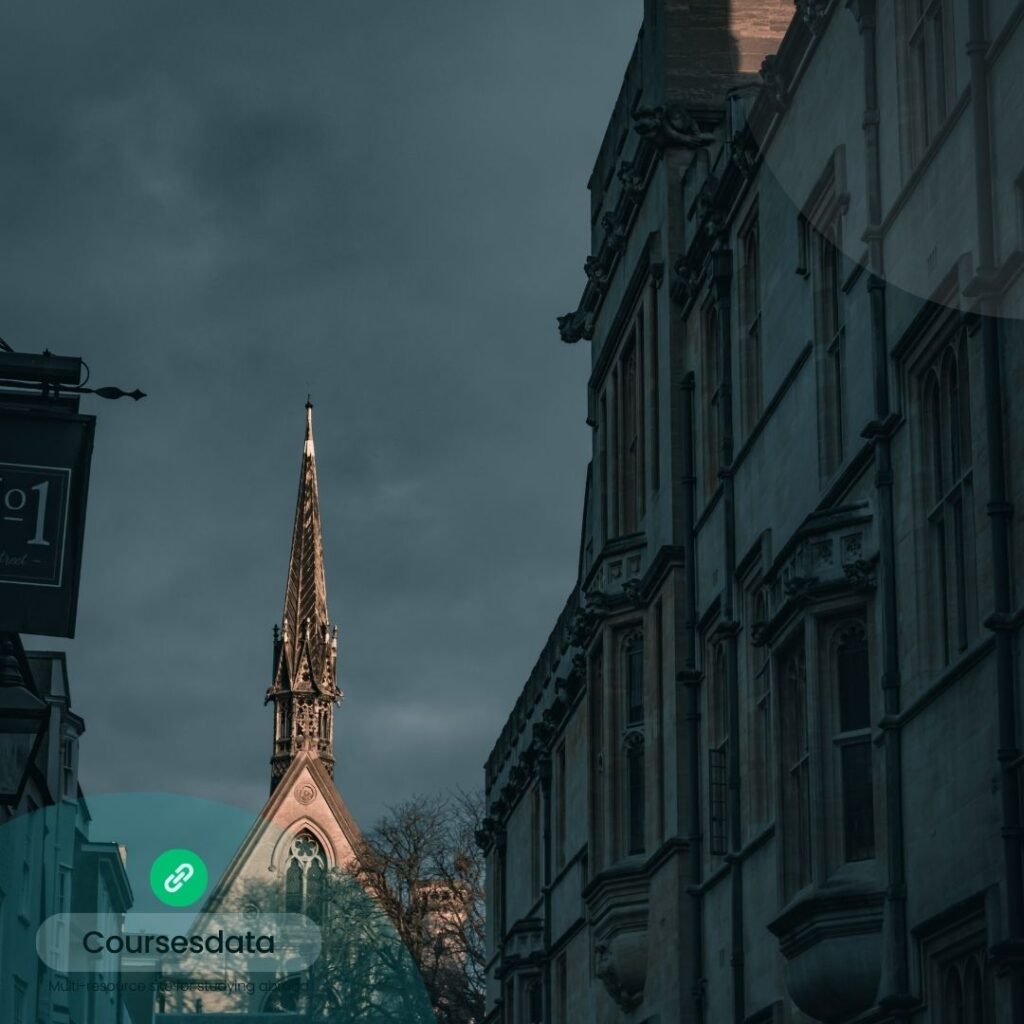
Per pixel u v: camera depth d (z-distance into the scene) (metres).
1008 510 13.99
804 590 17.97
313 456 168.75
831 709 17.83
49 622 11.50
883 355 17.33
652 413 28.38
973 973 14.78
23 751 13.34
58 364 11.80
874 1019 16.52
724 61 27.88
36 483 11.67
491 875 51.56
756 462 22.80
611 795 28.66
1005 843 13.41
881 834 16.88
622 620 28.91
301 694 163.75
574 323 35.03
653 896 26.81
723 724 24.81
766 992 21.06
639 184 29.25
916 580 16.25
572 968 37.06
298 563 166.50
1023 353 13.84
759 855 21.62
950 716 15.11
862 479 18.16
